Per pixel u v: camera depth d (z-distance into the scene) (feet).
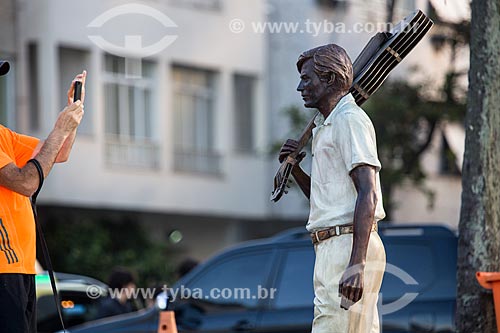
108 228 163.63
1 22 145.59
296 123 159.53
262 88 167.32
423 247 68.08
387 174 146.00
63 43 149.89
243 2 165.48
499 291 49.26
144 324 71.92
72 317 78.64
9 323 40.40
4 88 147.23
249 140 172.24
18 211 41.09
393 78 146.82
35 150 43.47
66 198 153.89
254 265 72.02
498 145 54.39
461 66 141.08
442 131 155.02
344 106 40.75
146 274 160.76
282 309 70.49
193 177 168.76
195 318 71.67
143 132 162.61
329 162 40.75
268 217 176.96
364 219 39.24
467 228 54.60
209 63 165.89
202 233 175.94
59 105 149.69
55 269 155.84
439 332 66.18
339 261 40.34
